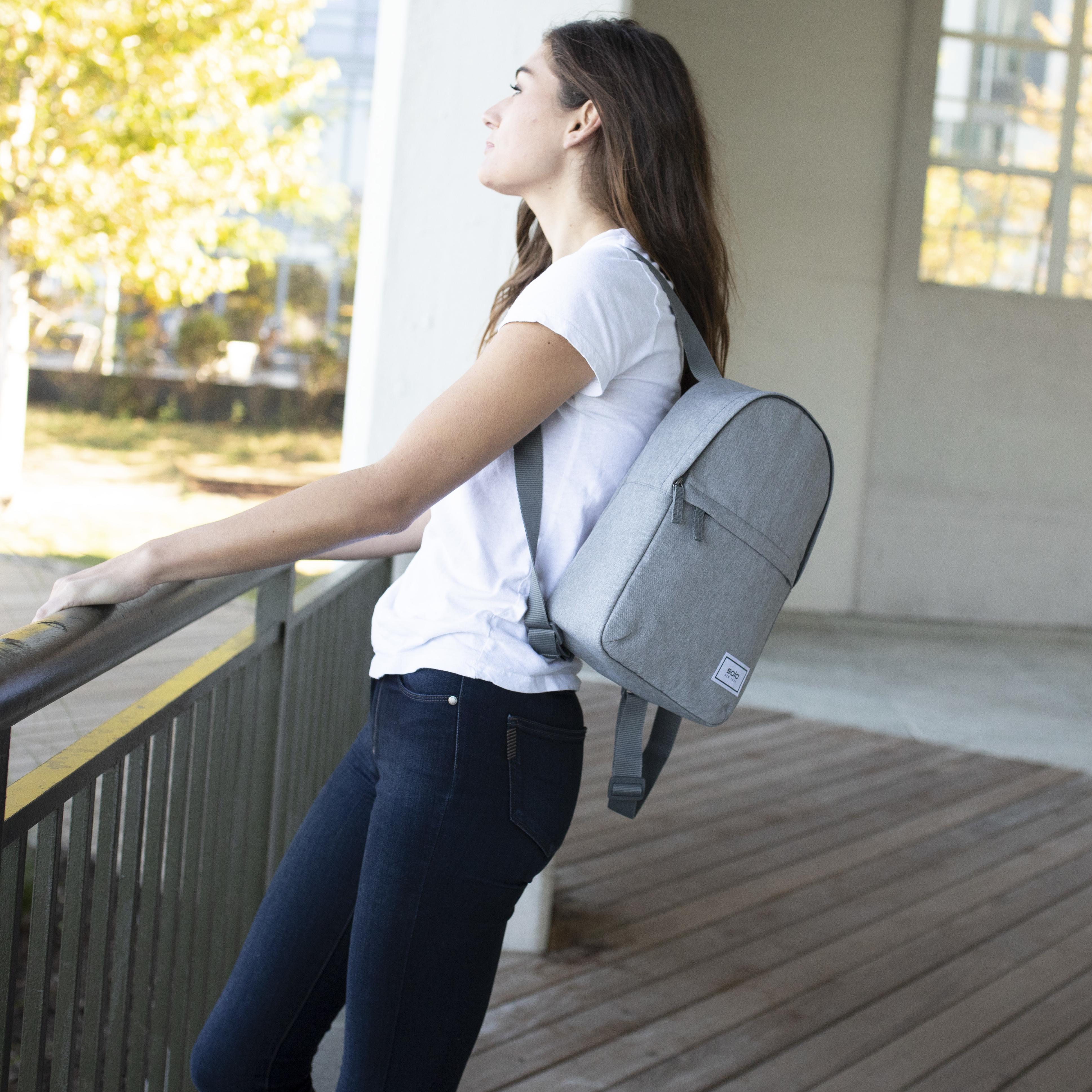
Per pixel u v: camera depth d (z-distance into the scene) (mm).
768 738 4488
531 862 1020
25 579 5422
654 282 1021
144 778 1136
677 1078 2008
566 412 1005
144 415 14250
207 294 7984
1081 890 3072
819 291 7750
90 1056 1064
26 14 6617
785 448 1017
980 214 7891
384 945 991
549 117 1093
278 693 1630
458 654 986
